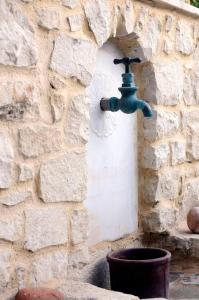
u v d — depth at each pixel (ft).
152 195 12.91
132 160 12.78
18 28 8.90
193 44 14.08
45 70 9.51
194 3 18.01
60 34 9.75
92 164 11.42
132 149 12.76
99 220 11.66
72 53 10.02
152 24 12.37
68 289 9.46
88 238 11.28
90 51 10.44
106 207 11.89
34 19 9.21
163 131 12.97
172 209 13.46
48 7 9.46
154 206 13.03
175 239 12.98
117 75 12.17
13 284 8.95
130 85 11.05
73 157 10.06
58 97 9.73
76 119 10.12
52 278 9.70
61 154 9.80
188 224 13.33
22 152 9.04
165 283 11.23
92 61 10.48
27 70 9.11
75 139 10.10
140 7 11.91
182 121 13.78
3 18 8.64
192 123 14.21
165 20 12.85
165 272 11.20
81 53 10.22
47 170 9.51
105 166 11.82
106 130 11.78
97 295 9.23
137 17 11.82
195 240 12.80
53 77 9.64
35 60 9.19
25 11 9.04
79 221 10.23
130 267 10.85
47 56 9.52
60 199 9.78
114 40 11.95
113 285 11.10
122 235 12.45
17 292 8.95
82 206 10.34
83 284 9.71
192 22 14.03
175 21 13.25
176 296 12.19
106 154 11.84
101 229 11.73
